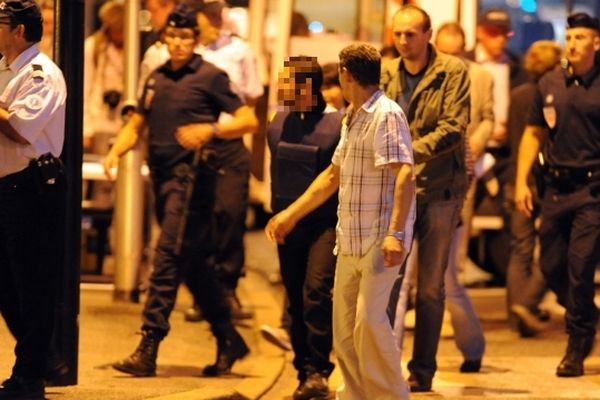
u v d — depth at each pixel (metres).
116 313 29.78
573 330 25.11
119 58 33.03
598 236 24.83
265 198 37.62
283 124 22.16
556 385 24.31
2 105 19.70
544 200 25.47
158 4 30.44
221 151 29.16
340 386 21.11
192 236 24.11
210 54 29.42
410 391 23.27
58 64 21.81
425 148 22.30
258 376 24.58
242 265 30.00
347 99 20.00
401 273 21.27
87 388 22.03
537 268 29.62
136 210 31.05
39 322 20.34
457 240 25.05
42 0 32.97
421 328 23.23
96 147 32.97
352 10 37.09
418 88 22.58
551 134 25.30
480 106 29.42
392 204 19.73
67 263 22.05
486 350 28.11
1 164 19.81
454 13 34.00
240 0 40.31
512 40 39.12
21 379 20.50
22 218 20.00
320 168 21.86
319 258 21.77
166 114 24.42
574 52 24.81
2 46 19.75
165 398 21.28
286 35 36.50
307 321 21.97
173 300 24.05
